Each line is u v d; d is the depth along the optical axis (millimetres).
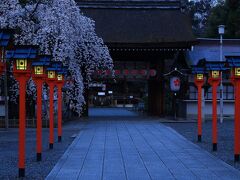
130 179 9578
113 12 35406
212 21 47375
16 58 9492
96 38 27750
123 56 33219
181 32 33625
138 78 33062
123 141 17484
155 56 33062
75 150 14594
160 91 34031
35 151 14445
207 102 33750
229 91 34344
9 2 20891
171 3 36125
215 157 13070
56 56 20797
